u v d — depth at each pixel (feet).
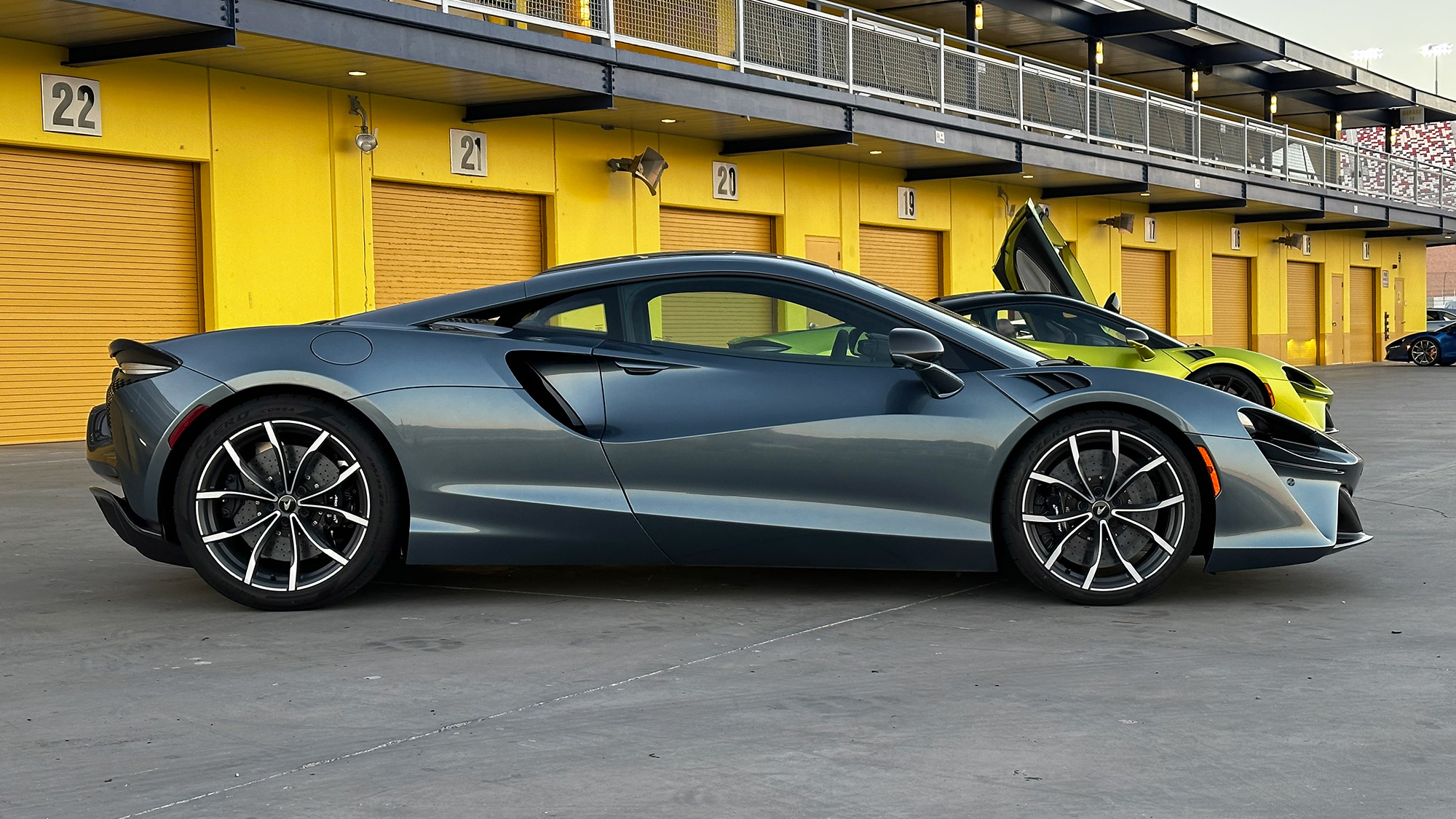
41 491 24.52
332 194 43.55
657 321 13.73
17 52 35.63
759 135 55.83
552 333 13.66
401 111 45.52
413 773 8.31
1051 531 13.56
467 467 13.23
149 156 38.75
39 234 36.68
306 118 42.78
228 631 12.48
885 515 13.34
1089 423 13.23
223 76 40.40
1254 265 98.99
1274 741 8.87
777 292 13.79
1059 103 67.82
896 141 57.52
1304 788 7.93
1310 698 9.95
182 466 13.10
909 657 11.34
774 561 13.48
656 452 13.30
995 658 11.27
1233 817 7.47
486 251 49.16
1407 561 16.16
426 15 39.40
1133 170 73.10
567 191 51.31
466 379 13.33
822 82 53.52
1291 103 114.52
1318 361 108.88
